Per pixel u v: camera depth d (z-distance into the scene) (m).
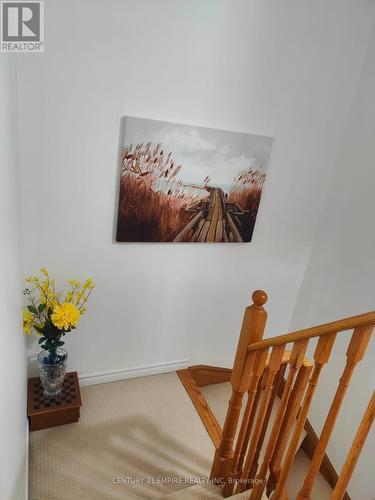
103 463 1.98
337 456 2.40
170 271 2.39
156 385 2.60
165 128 1.97
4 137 1.15
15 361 1.36
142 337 2.53
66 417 2.15
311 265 2.77
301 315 2.88
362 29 2.21
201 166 2.14
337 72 2.27
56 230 1.99
